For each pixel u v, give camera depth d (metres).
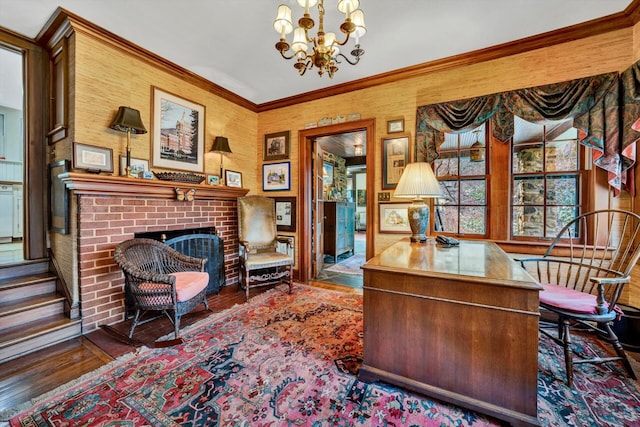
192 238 2.95
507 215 2.65
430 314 1.40
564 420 1.27
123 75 2.50
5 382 1.58
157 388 1.52
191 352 1.89
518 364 1.23
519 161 2.66
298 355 1.84
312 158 3.91
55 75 2.48
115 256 2.10
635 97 1.99
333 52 1.76
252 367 1.71
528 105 2.45
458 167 2.91
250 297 3.02
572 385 1.52
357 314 2.54
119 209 2.40
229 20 2.21
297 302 2.86
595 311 1.49
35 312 2.12
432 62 2.84
